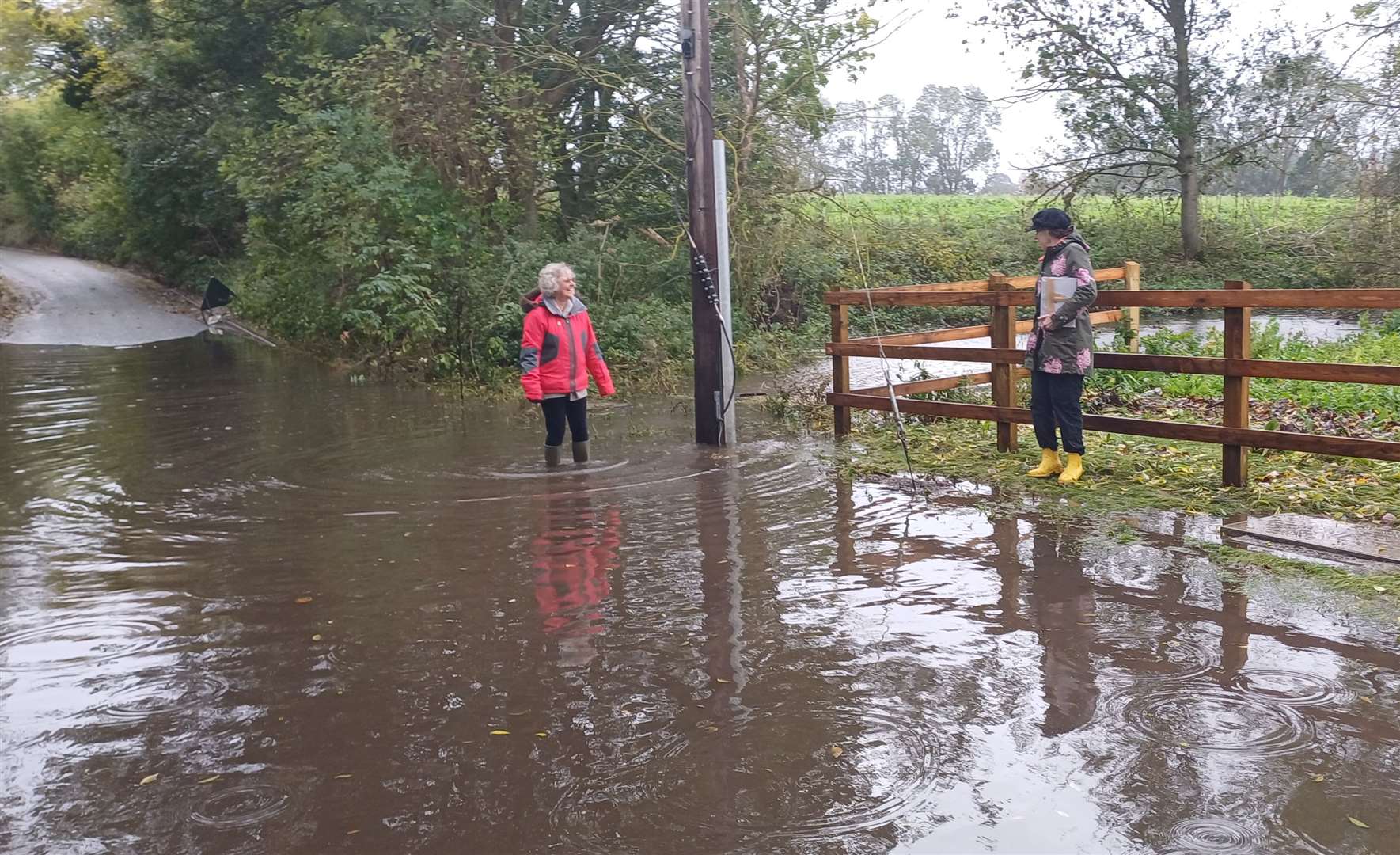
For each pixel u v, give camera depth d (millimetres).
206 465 8859
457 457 8961
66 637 4859
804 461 8477
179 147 27422
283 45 24547
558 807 3260
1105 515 6426
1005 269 25516
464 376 14258
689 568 5695
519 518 6859
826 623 4789
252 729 3871
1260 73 25891
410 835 3127
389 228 15766
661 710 3926
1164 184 28734
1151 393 10617
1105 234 29609
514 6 18469
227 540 6488
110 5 28844
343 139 16062
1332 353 11305
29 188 50875
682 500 7234
